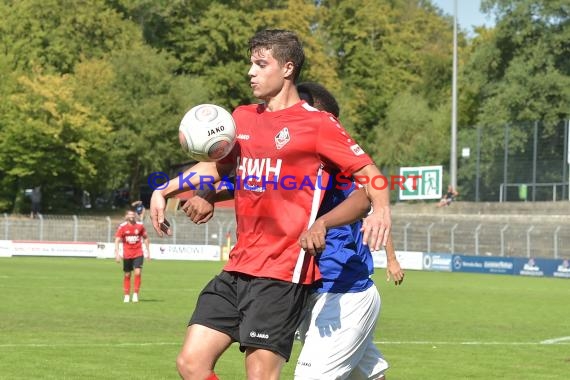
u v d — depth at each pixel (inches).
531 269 4458.7
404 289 3159.5
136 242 2278.5
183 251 5369.1
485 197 5639.8
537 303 2586.1
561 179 5260.8
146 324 1716.3
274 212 565.3
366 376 692.1
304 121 561.9
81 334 1521.9
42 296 2381.9
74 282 2992.1
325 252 602.2
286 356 566.3
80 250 5260.8
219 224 5477.4
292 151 560.7
